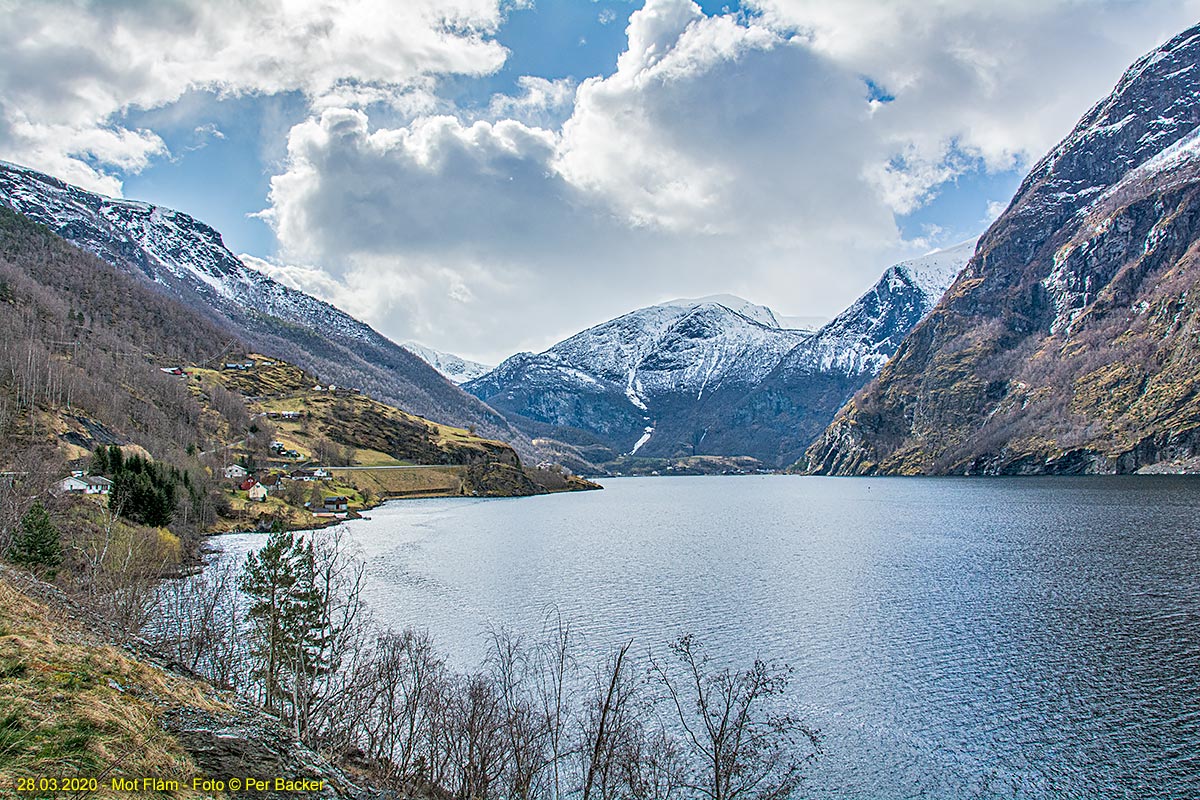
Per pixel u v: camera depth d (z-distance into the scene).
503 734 45.62
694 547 151.50
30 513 67.62
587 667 68.44
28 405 170.50
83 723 22.75
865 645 75.56
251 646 57.59
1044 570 110.88
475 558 135.75
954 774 49.62
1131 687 62.16
